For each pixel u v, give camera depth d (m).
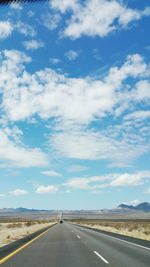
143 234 41.66
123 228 66.25
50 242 29.86
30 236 35.34
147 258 17.69
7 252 21.12
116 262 16.12
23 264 15.63
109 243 28.08
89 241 30.52
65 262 16.34
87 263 15.89
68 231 52.09
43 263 16.00
